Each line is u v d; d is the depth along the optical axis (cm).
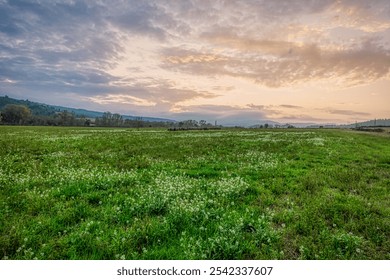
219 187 1109
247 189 1127
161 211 870
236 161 1834
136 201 929
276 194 1085
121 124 17888
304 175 1374
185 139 3538
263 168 1542
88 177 1244
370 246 688
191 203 899
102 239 662
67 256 611
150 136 4181
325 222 806
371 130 8012
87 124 16775
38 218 778
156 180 1229
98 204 938
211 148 2498
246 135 4525
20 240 648
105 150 2373
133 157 1989
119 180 1208
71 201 922
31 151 2175
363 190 1135
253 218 818
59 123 16538
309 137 3856
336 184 1210
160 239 682
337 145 2700
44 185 1125
